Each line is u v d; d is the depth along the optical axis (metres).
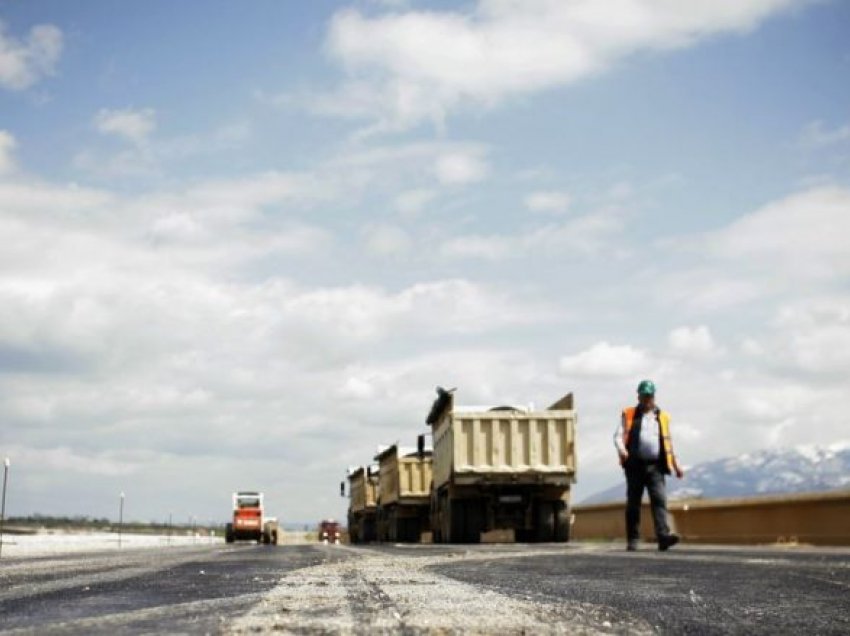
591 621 4.27
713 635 3.94
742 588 6.62
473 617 4.29
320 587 6.24
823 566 10.02
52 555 14.95
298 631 3.72
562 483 23.25
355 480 48.62
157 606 4.84
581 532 49.41
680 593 6.11
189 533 72.19
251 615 4.32
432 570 8.77
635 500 15.79
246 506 46.28
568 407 23.83
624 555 13.66
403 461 34.84
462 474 23.22
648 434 15.57
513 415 23.41
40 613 4.49
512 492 23.64
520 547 19.14
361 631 3.72
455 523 23.72
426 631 3.75
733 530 35.16
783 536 32.00
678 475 15.77
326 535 63.78
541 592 6.00
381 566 9.55
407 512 35.25
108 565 10.10
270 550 19.39
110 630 3.76
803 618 4.68
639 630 4.01
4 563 10.81
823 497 29.80
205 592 5.82
